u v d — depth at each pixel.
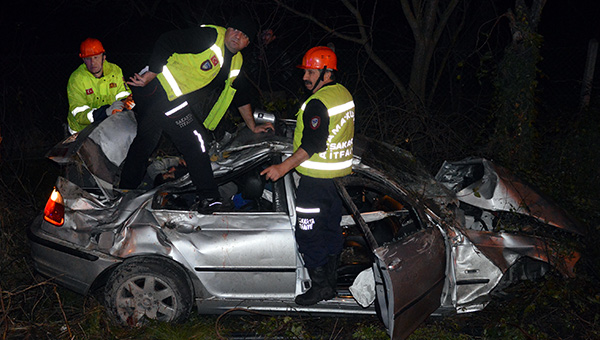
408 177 4.30
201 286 3.93
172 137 3.94
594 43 7.52
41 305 4.29
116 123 4.20
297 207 3.84
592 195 5.66
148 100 3.90
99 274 3.91
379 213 4.18
